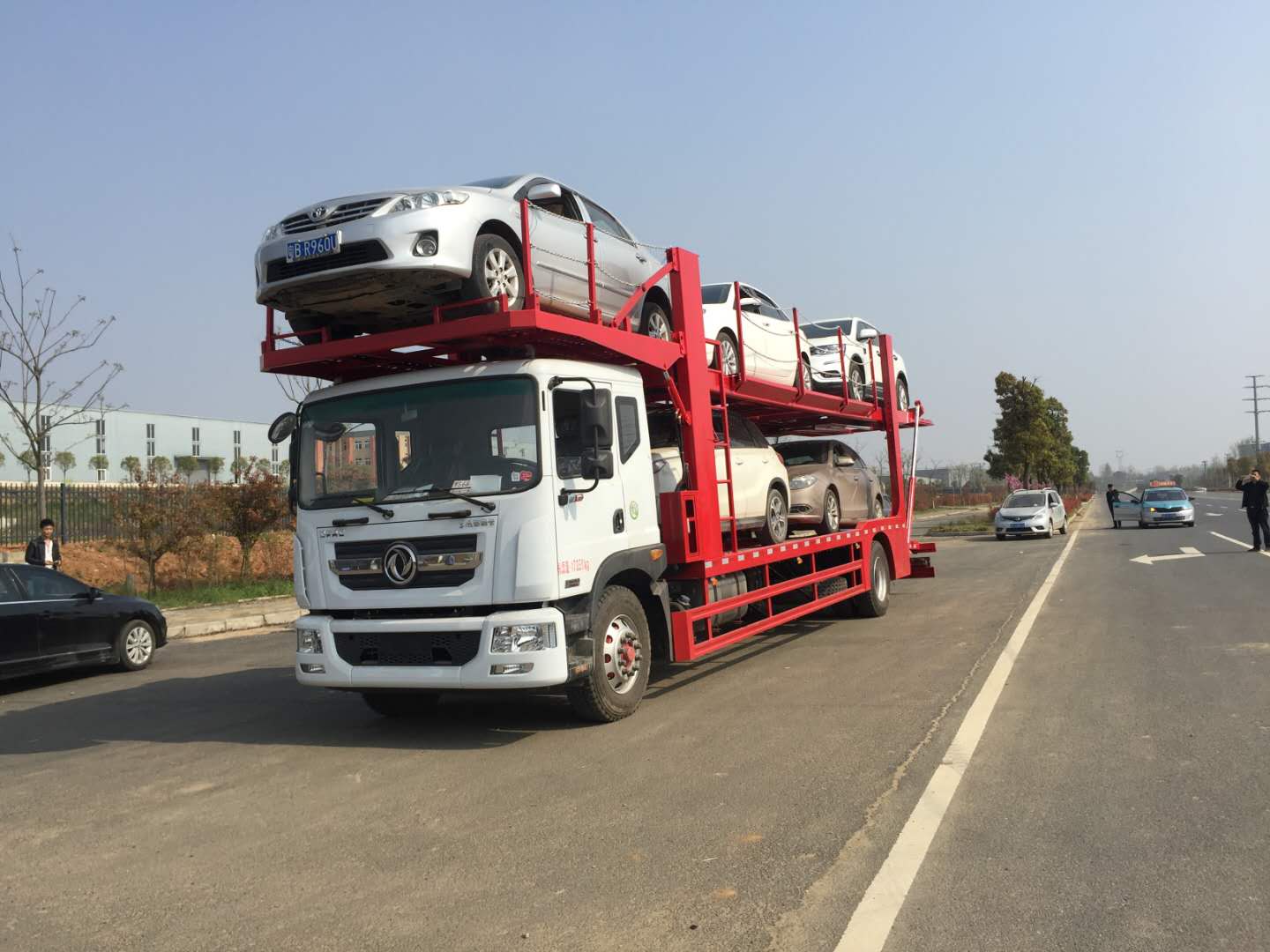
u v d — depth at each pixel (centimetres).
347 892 426
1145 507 3550
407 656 700
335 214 712
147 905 421
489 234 739
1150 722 671
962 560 2392
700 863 440
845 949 351
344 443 735
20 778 664
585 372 733
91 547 2072
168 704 956
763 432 1380
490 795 567
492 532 675
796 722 711
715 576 883
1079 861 427
